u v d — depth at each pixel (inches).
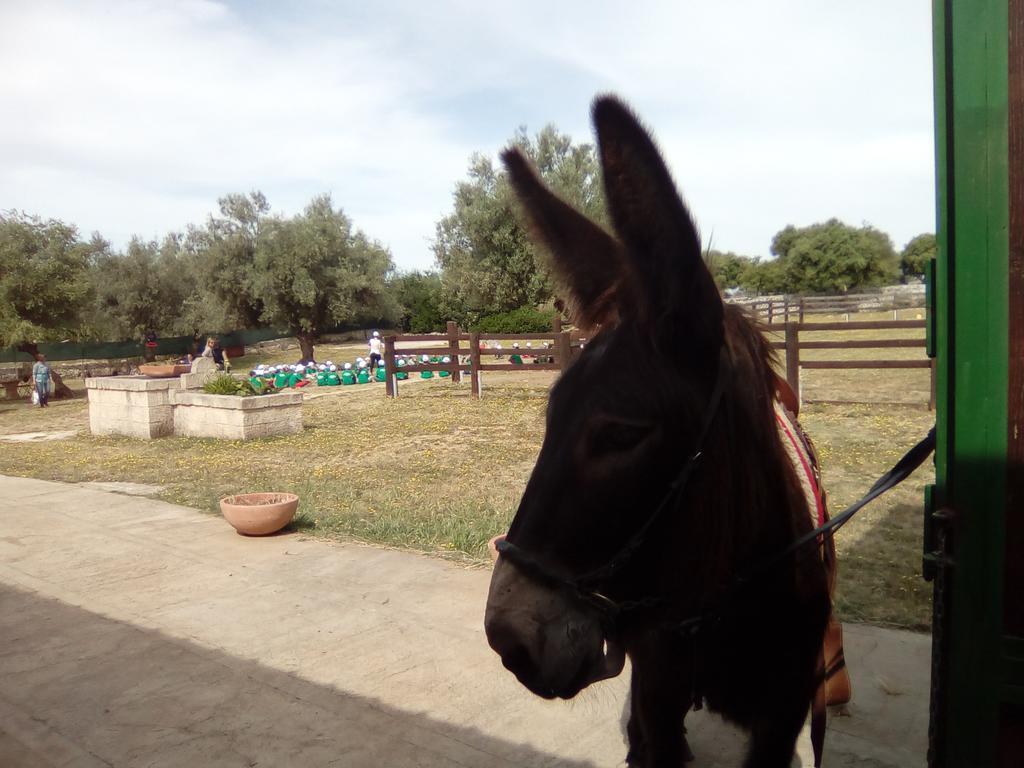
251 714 152.7
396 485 367.9
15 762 138.0
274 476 400.8
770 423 81.7
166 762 136.6
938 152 62.9
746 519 76.9
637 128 65.8
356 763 135.0
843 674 121.9
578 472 67.9
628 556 68.3
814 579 88.8
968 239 62.1
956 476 64.3
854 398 566.6
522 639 67.2
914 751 130.3
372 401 733.9
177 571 243.6
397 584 224.2
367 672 169.5
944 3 61.4
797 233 1958.7
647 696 88.5
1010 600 63.1
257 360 1571.1
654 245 67.7
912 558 225.8
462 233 1552.7
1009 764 64.6
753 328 84.3
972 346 62.8
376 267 1534.2
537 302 1499.8
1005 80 59.8
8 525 308.7
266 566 245.3
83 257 1032.2
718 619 79.3
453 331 730.8
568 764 133.0
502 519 290.2
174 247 1907.0
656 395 67.7
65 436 613.3
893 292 1590.8
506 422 555.8
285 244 1460.4
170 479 401.1
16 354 1273.4
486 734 143.2
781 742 86.3
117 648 186.1
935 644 67.6
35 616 208.2
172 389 576.1
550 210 84.4
